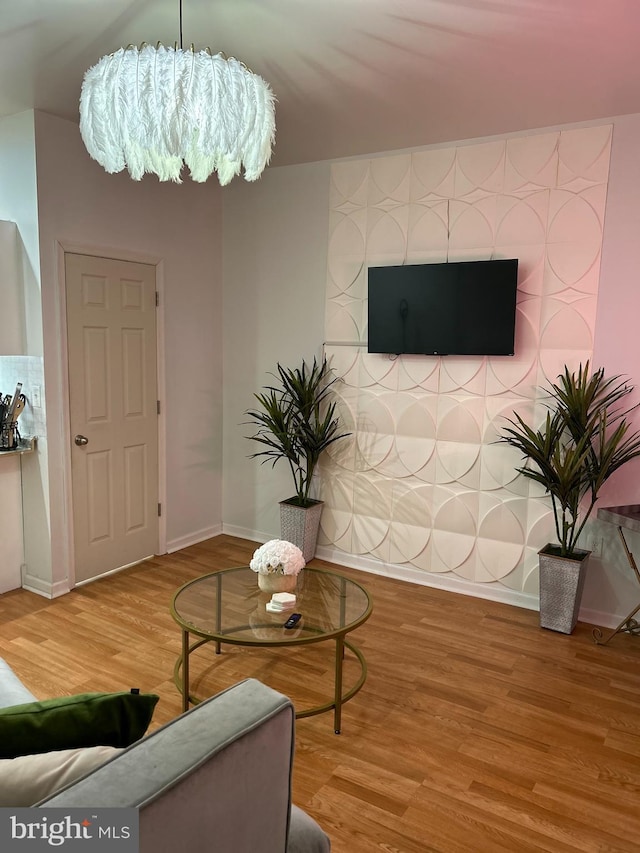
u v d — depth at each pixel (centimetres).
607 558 342
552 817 203
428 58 255
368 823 198
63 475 363
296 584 289
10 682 194
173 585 385
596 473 321
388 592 387
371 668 295
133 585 383
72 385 362
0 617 336
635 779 222
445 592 389
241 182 446
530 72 267
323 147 380
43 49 256
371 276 385
